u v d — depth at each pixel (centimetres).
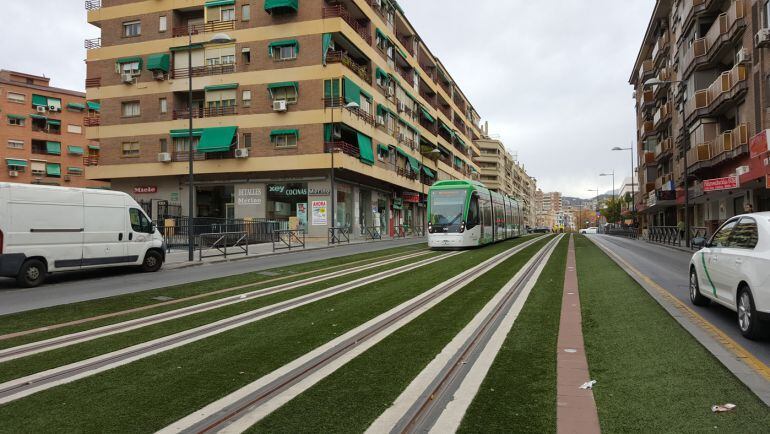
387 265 1675
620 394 430
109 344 661
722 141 2559
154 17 3691
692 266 868
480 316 793
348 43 3581
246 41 3516
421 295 1020
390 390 458
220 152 3528
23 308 960
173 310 908
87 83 3800
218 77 3538
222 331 724
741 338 625
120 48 3744
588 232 8900
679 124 3709
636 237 5181
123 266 1628
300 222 3494
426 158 5509
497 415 392
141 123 3675
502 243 3116
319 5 3403
